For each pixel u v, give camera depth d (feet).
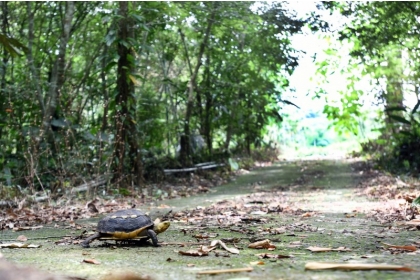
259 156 71.15
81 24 42.47
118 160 32.86
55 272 8.09
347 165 55.16
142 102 43.27
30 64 35.40
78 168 31.35
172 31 48.14
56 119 34.30
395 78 51.52
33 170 25.98
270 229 14.93
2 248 11.97
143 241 12.64
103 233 11.80
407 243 11.88
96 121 43.78
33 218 20.15
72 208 23.32
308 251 10.79
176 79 53.62
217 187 40.37
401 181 32.78
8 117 32.22
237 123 55.72
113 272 8.02
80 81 42.37
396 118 43.78
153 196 31.42
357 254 10.16
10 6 40.34
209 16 41.91
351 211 20.48
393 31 39.75
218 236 13.92
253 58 47.06
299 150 111.14
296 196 29.71
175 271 8.11
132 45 32.45
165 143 53.26
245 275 7.58
